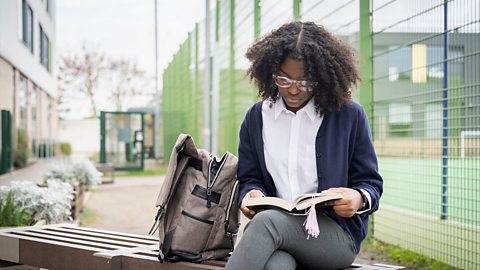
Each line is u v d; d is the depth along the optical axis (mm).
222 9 12438
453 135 4727
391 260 5078
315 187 2537
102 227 7414
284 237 2244
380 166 5930
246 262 2156
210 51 14328
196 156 2764
